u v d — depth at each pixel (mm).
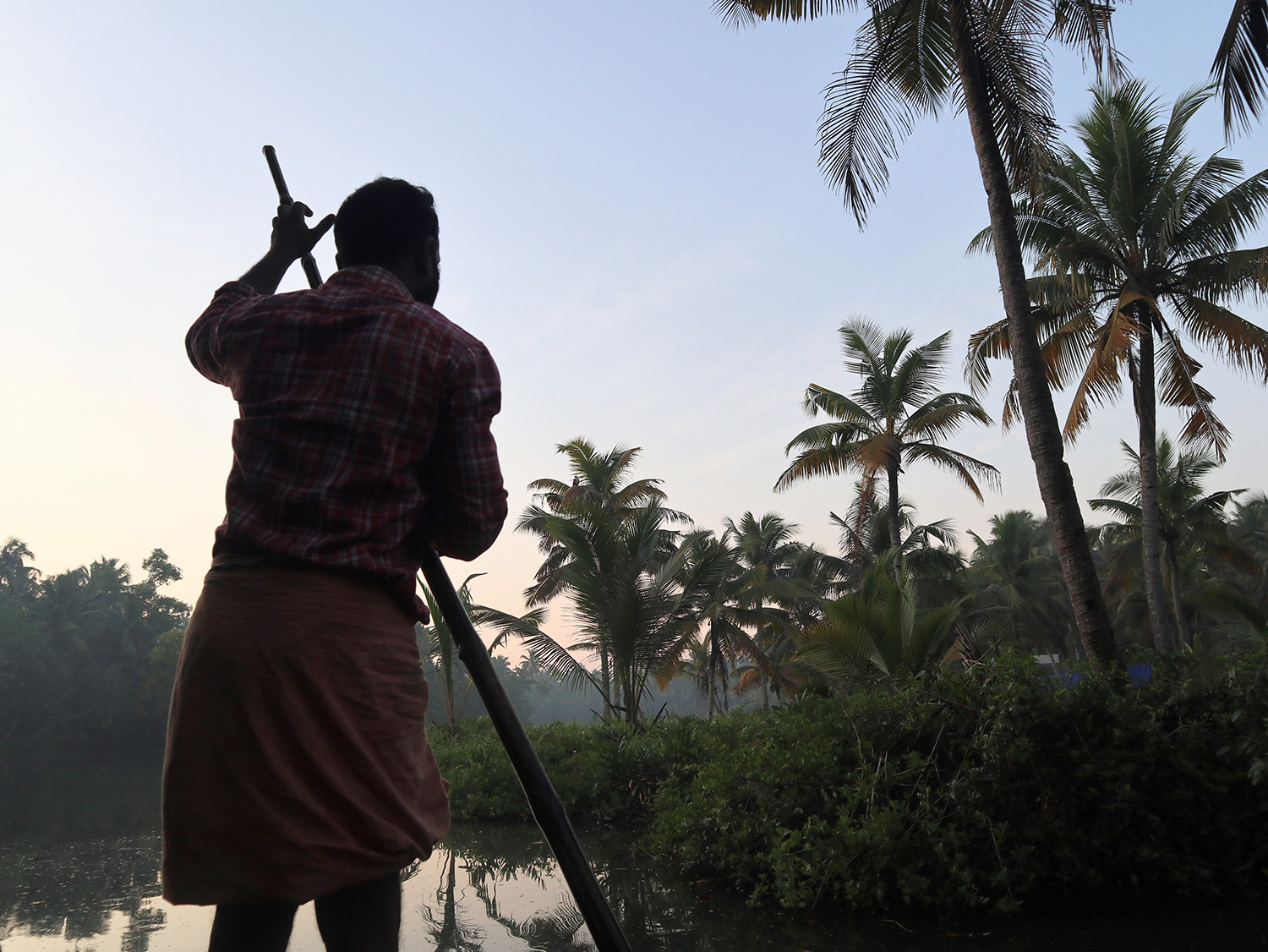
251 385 1200
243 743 1067
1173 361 16781
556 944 4352
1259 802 5195
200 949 4086
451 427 1215
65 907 5043
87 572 66625
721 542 13820
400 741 1171
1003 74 9805
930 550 27688
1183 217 16625
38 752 50688
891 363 22828
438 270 1447
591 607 12820
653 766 10047
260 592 1103
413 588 1217
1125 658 7609
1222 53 7371
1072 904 4961
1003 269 8797
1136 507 27156
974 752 5574
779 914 5016
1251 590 34312
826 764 5895
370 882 1159
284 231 1520
